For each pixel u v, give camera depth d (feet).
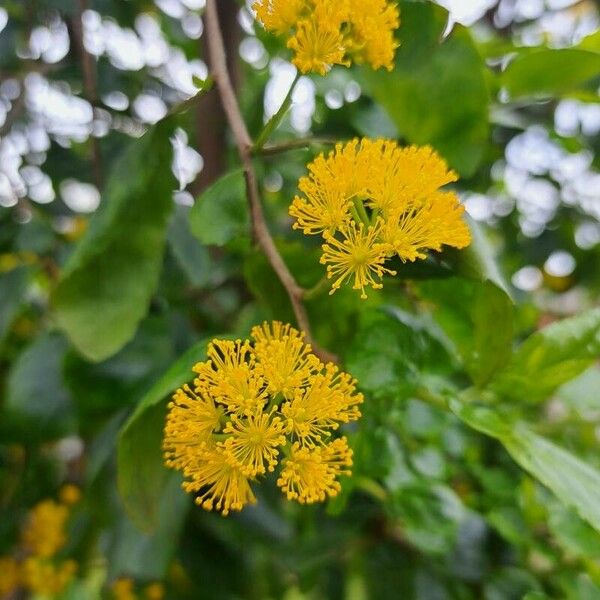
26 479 0.60
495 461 0.50
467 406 0.30
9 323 0.46
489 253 0.31
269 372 0.23
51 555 0.54
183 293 0.50
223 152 0.55
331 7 0.26
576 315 0.32
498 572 0.43
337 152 0.25
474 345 0.32
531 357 0.31
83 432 0.45
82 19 0.47
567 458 0.30
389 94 0.37
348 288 0.32
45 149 0.53
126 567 0.38
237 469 0.24
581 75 0.40
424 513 0.38
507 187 0.70
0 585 0.57
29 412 0.42
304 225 0.26
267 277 0.33
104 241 0.33
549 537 0.42
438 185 0.25
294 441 0.26
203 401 0.25
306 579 0.48
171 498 0.39
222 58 0.32
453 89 0.36
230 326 0.53
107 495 0.41
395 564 0.47
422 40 0.36
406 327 0.32
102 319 0.34
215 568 0.49
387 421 0.36
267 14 0.28
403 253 0.25
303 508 0.47
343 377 0.24
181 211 0.44
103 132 0.51
